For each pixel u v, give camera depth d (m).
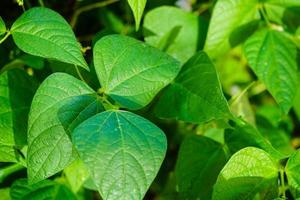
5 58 0.94
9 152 0.80
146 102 0.77
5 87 0.80
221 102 0.81
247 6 0.94
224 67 1.17
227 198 0.77
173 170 1.04
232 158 0.77
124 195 0.69
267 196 0.79
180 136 1.04
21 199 0.82
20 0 0.83
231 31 0.94
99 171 0.69
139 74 0.78
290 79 0.91
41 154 0.72
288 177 0.79
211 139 0.87
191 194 0.86
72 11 1.02
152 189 1.08
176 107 0.85
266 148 0.82
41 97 0.72
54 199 0.84
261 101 1.16
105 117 0.71
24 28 0.75
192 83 0.85
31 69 0.95
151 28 0.96
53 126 0.73
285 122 1.11
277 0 0.95
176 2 1.08
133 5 0.73
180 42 0.97
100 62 0.77
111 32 0.90
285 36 0.94
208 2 1.05
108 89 0.76
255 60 0.91
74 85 0.74
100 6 1.07
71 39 0.74
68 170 0.86
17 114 0.80
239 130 0.85
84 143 0.69
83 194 0.93
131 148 0.70
